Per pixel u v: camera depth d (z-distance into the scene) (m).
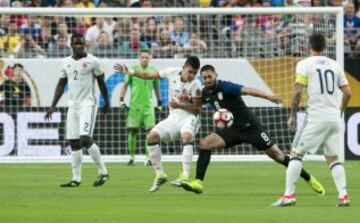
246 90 38.81
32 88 60.22
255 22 63.72
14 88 60.06
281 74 62.12
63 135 60.38
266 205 35.28
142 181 46.88
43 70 60.25
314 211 32.81
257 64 61.81
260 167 56.91
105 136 61.16
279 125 61.25
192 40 63.47
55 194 40.00
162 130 41.22
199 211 32.81
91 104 44.69
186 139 40.88
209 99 39.72
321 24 62.16
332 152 34.91
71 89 44.59
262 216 31.22
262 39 63.59
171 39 63.47
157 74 42.25
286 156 40.41
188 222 29.59
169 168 56.25
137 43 63.56
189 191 40.81
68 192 41.03
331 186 44.59
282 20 63.16
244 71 61.69
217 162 61.44
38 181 47.06
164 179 41.03
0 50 62.66
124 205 35.06
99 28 64.31
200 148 39.19
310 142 34.56
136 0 71.94
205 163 39.06
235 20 63.88
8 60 60.06
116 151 61.38
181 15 59.94
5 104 60.12
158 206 34.75
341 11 59.59
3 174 51.44
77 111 44.59
